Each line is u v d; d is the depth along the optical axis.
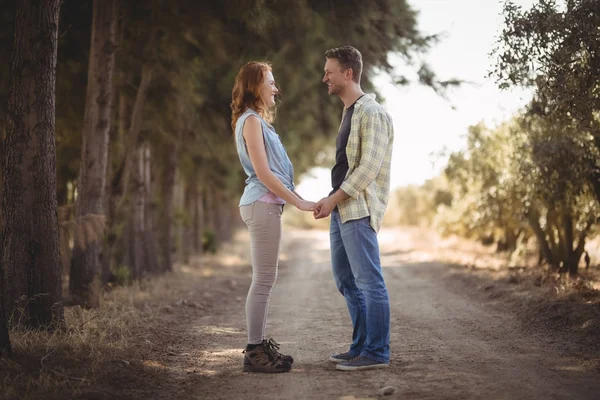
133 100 12.24
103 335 5.88
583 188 9.76
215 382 4.72
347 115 5.05
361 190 4.82
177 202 21.50
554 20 6.61
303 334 6.74
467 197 16.38
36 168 6.29
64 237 8.14
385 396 4.16
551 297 7.70
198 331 7.17
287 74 11.86
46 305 6.24
